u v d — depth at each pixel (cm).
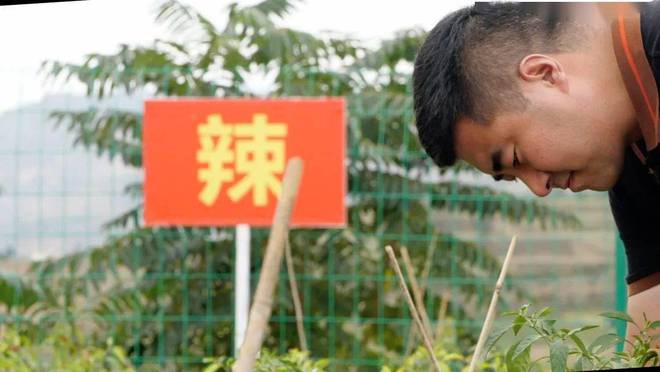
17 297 600
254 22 651
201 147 533
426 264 601
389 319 633
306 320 617
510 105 228
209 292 602
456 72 230
